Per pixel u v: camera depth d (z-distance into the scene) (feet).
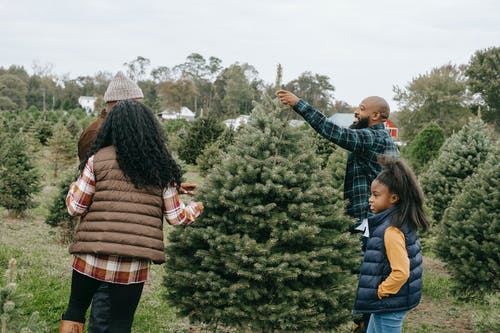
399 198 11.04
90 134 15.52
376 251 10.89
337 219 13.17
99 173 10.08
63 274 21.02
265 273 12.16
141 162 10.01
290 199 13.06
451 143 33.63
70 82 285.64
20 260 22.26
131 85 15.35
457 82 170.91
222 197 12.64
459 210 20.13
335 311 12.82
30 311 15.69
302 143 13.71
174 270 13.08
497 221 18.29
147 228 9.94
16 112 146.92
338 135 13.61
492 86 167.22
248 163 13.19
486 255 18.44
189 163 82.53
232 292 12.06
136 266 9.96
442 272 30.07
